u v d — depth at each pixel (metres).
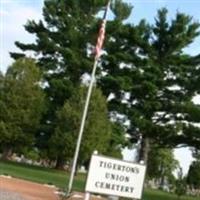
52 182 42.06
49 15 70.56
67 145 61.88
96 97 62.62
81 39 67.69
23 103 66.50
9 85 66.50
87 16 70.12
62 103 68.81
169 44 65.69
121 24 65.62
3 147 68.81
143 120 62.72
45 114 68.38
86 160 63.00
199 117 60.03
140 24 66.56
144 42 65.81
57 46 69.06
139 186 15.05
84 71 67.31
